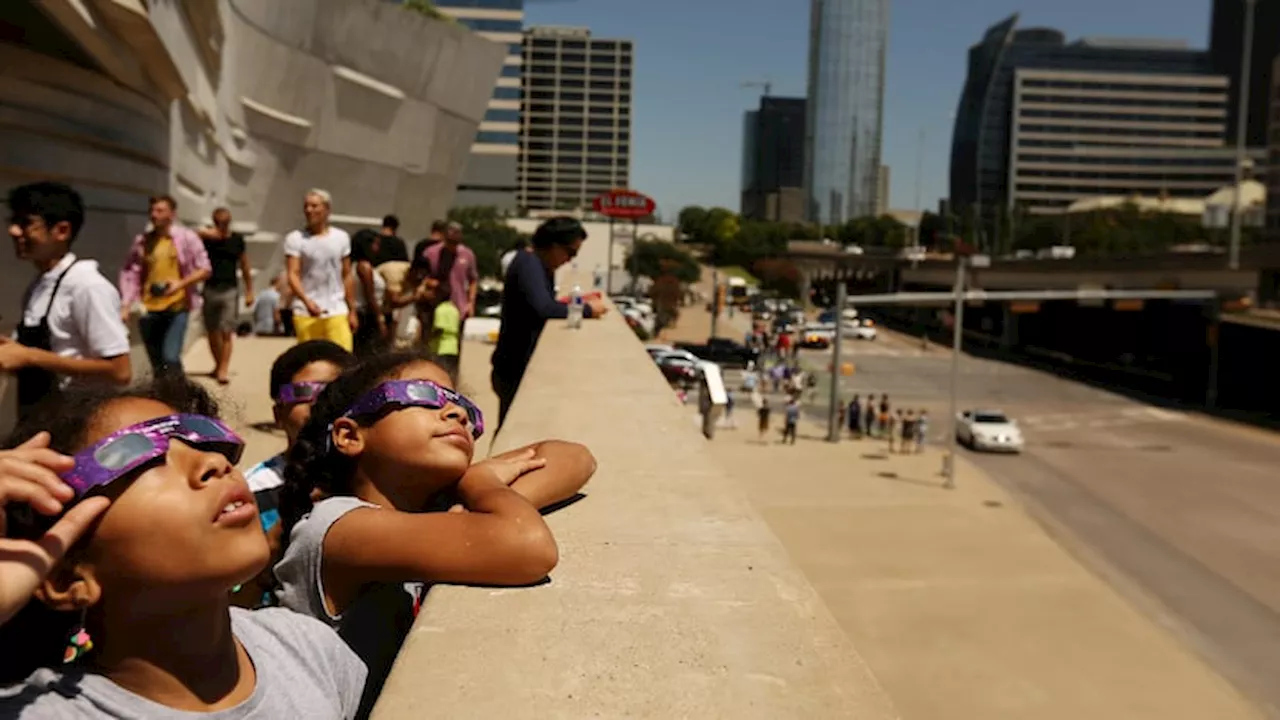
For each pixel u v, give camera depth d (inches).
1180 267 2613.2
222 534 65.1
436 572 93.6
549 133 7170.3
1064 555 1083.3
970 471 1537.9
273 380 144.7
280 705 74.4
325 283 318.7
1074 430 1988.2
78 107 380.5
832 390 1798.7
